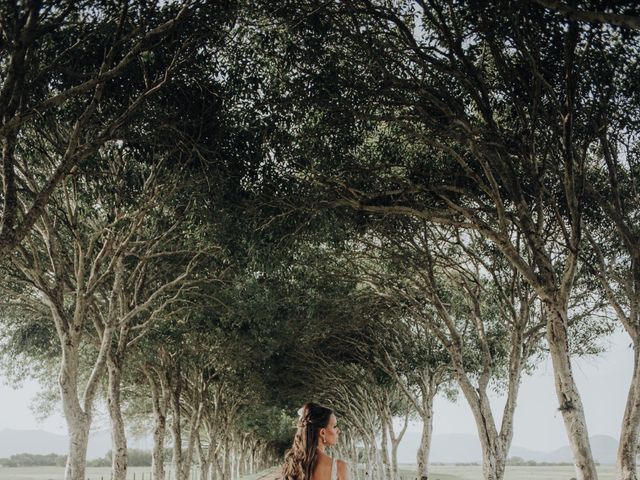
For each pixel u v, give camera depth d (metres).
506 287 20.30
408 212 14.65
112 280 21.44
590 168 17.33
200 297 22.47
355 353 32.62
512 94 13.18
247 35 14.02
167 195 15.96
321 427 5.21
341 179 15.47
